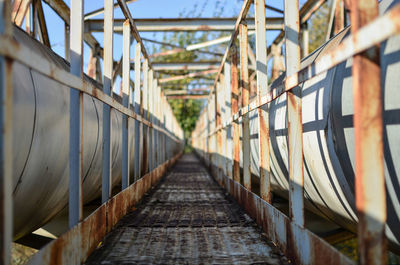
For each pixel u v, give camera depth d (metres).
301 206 2.81
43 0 6.62
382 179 1.67
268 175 4.03
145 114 8.10
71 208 2.85
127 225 4.34
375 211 1.68
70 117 2.84
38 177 2.71
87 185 4.29
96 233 3.43
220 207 5.73
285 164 4.21
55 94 2.89
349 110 2.40
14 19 5.43
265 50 4.08
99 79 10.18
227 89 7.96
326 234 4.09
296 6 2.94
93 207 5.48
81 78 2.83
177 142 26.31
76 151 2.84
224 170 8.53
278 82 5.22
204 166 17.28
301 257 2.72
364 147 1.67
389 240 2.39
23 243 3.92
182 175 12.27
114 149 5.41
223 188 8.38
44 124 2.63
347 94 2.45
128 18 5.40
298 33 2.93
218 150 9.62
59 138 2.95
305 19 8.57
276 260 3.03
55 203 3.39
